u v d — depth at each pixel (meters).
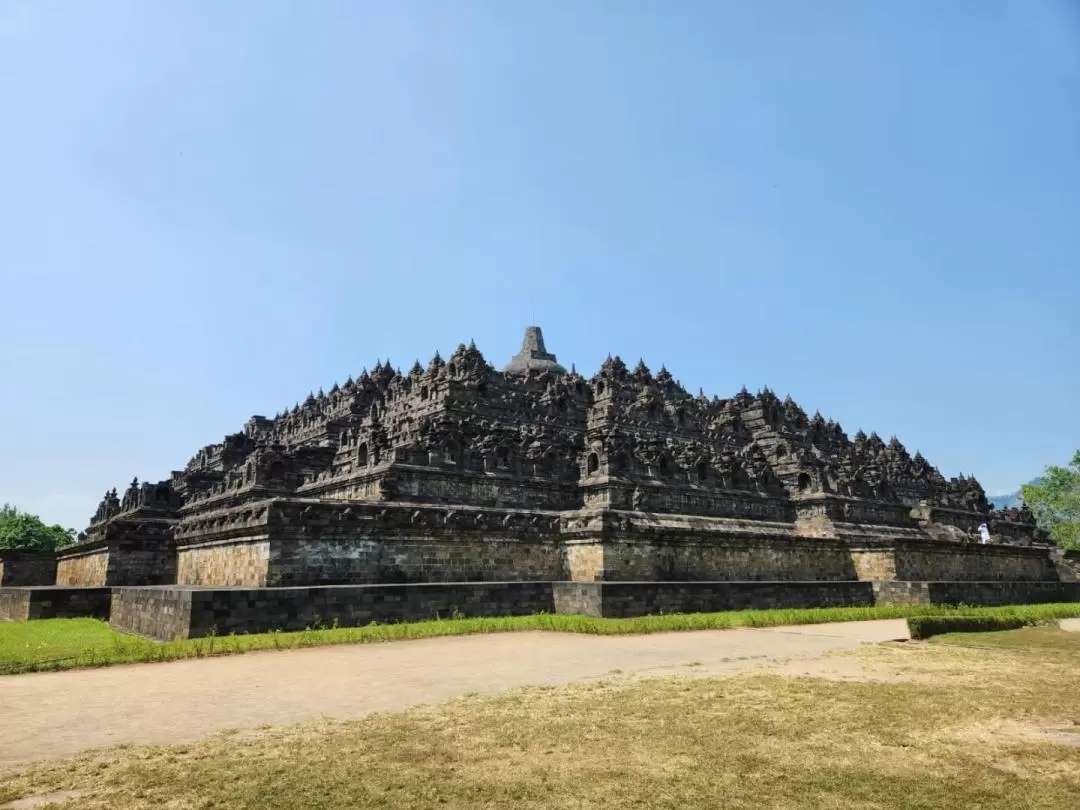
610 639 31.00
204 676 22.20
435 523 40.53
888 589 51.78
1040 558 72.56
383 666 23.91
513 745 14.10
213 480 76.81
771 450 71.88
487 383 64.00
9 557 67.94
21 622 41.34
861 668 23.58
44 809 10.79
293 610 32.31
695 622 35.53
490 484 51.41
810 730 15.17
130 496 69.06
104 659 24.62
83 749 14.26
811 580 54.59
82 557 61.59
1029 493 98.38
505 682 21.08
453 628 32.28
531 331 88.50
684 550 47.34
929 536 67.62
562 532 45.59
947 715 16.45
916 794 11.29
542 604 40.31
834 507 63.72
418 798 11.20
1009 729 15.23
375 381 80.31
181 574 48.38
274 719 16.62
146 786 11.83
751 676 21.77
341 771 12.52
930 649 28.42
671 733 14.95
